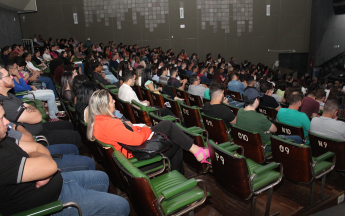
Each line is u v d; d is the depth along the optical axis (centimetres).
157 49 1390
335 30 1575
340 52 1577
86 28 1431
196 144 236
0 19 958
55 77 507
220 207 232
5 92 242
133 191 156
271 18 1608
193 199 169
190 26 1533
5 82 238
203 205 230
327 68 1617
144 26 1487
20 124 228
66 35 1418
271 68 1638
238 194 197
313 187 236
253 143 249
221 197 247
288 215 222
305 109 421
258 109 432
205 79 789
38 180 134
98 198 160
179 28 1524
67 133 268
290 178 237
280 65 1692
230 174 195
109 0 1430
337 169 258
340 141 246
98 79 568
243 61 1627
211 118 291
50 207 128
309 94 450
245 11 1573
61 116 436
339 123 277
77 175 181
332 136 278
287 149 229
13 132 191
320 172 239
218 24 1559
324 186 256
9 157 128
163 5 1487
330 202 254
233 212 225
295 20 1634
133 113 353
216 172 213
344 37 1560
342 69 1580
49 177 140
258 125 270
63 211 150
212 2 1530
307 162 219
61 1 1385
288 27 1636
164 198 152
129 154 203
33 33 1380
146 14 1477
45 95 412
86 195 161
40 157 136
